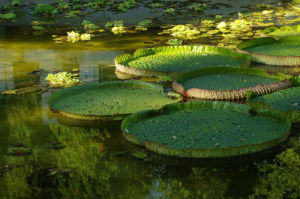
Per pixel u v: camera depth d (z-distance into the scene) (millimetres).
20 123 5758
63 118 5879
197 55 8477
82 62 8508
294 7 13867
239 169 4512
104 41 10242
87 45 9875
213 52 8609
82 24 12242
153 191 4180
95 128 5551
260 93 6348
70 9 14570
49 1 15891
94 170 4582
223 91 6293
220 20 12453
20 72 7957
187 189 4195
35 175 4527
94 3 15062
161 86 6520
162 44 9781
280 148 4902
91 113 5719
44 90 7016
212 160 4672
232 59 8141
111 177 4445
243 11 13570
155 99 6207
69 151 4992
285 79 6578
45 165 4711
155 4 14633
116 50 9367
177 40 9805
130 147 5039
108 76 7660
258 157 4719
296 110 5527
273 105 5812
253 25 11641
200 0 15352
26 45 9992
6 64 8461
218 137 4922
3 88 7141
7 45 10031
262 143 4734
